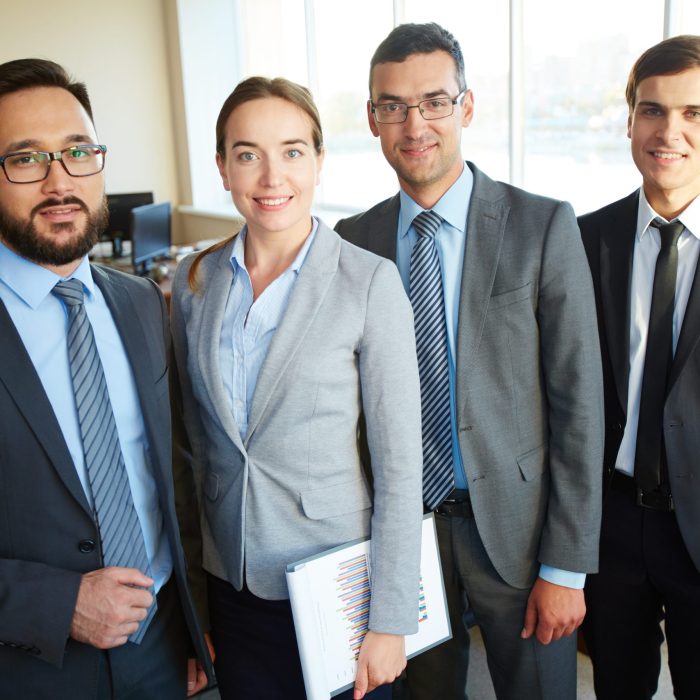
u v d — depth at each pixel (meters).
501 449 1.61
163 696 1.46
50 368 1.29
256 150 1.33
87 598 1.22
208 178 7.22
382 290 1.35
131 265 5.46
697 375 1.54
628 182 3.48
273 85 1.33
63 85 1.32
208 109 7.06
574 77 3.62
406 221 1.72
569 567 1.58
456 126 1.61
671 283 1.58
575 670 1.77
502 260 1.57
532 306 1.57
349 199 5.57
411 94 1.57
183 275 1.53
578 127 3.67
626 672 1.79
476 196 1.64
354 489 1.41
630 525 1.68
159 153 7.30
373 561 1.36
